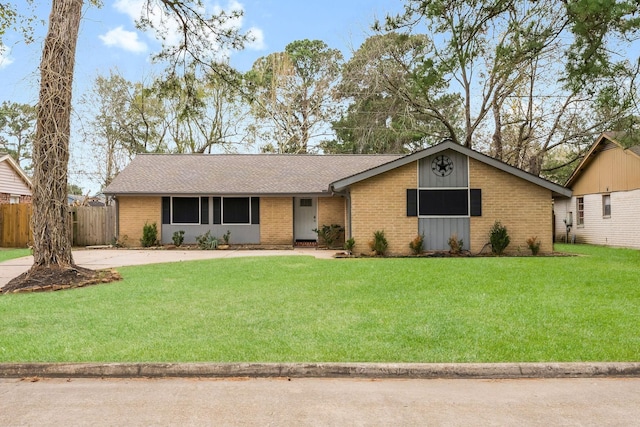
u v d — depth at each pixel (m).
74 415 3.61
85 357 4.71
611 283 9.11
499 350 4.93
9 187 24.91
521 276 10.10
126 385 4.22
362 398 3.91
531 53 12.36
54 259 9.70
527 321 6.12
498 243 15.76
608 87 10.93
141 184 20.30
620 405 3.78
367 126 32.91
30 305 7.30
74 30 10.39
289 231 20.52
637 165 19.02
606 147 21.33
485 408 3.72
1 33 12.66
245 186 20.36
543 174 35.00
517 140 27.67
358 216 16.17
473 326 5.87
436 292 8.23
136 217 20.27
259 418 3.54
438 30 11.88
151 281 9.69
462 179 16.25
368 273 10.66
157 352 4.86
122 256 16.05
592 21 9.46
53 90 9.98
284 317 6.38
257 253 17.09
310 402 3.83
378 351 4.91
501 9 10.45
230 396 3.96
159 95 14.41
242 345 5.11
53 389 4.13
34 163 9.89
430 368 4.44
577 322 6.06
